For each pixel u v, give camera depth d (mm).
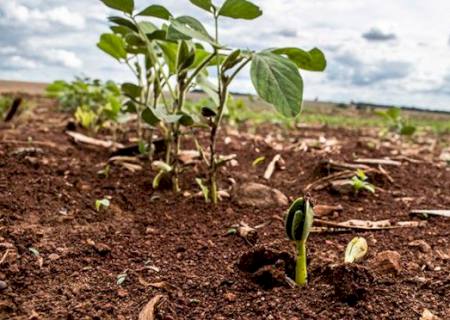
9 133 639
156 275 242
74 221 321
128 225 321
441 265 256
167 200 374
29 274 239
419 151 752
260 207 366
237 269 249
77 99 941
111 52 424
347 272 223
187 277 239
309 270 241
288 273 237
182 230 312
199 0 294
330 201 395
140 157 487
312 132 982
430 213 355
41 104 1312
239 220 335
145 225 321
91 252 269
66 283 232
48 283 231
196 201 372
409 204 390
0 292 220
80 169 450
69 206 349
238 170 496
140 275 241
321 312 201
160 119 314
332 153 604
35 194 364
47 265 250
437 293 220
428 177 499
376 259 254
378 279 230
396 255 257
